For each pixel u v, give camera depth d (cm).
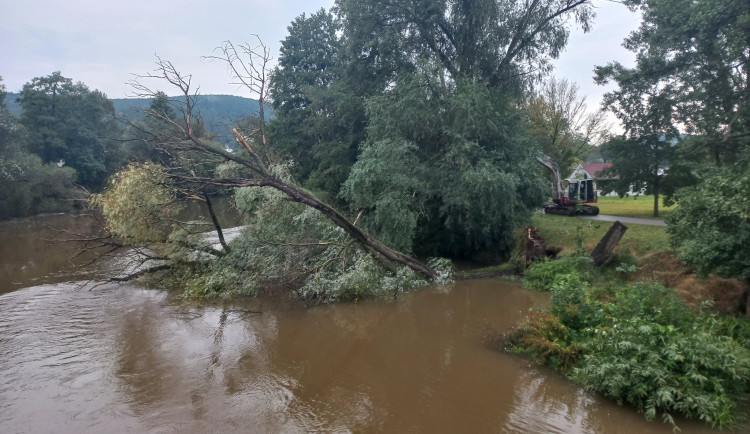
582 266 1316
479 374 771
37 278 1527
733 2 1313
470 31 1878
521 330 878
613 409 644
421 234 1809
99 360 844
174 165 1404
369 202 1567
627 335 684
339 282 1221
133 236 1316
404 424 621
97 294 1322
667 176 2067
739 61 1455
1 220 3497
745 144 1462
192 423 626
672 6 1539
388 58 2039
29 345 920
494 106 1716
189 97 1139
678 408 605
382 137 1720
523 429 603
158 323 1062
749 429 579
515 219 1625
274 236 1360
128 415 647
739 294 910
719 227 851
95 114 4956
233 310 1149
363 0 1912
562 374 755
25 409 665
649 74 1769
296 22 3047
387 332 995
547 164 2389
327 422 629
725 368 620
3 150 3600
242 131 1588
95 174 4853
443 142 1717
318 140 2434
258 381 756
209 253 1459
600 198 4081
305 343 931
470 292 1314
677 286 1045
